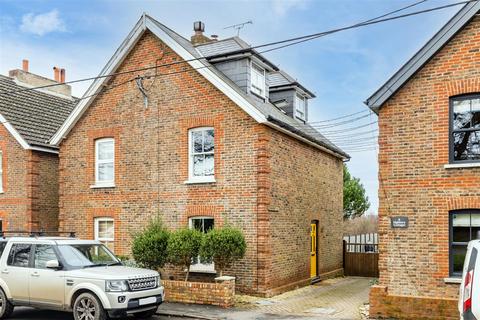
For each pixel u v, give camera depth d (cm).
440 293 1270
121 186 1877
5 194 2173
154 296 1230
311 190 2009
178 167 1762
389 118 1368
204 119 1723
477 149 1283
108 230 1925
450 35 1293
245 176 1636
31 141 2130
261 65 1952
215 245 1479
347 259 2362
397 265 1320
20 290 1263
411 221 1318
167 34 1786
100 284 1157
